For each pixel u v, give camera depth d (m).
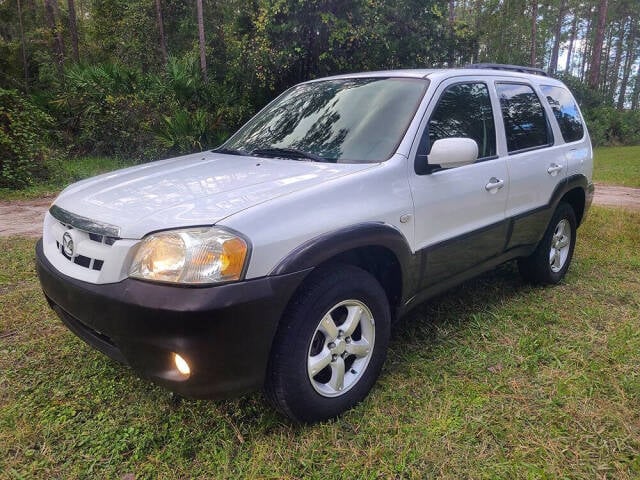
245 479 2.15
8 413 2.52
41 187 8.88
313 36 11.79
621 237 6.06
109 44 22.02
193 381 2.09
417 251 2.86
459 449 2.32
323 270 2.41
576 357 3.14
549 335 3.44
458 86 3.33
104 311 2.15
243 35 12.51
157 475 2.18
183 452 2.30
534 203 3.87
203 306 1.99
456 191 3.08
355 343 2.60
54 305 2.71
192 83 11.98
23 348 3.14
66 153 11.21
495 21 32.66
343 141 3.03
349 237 2.39
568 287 4.40
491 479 2.15
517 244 3.81
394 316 2.94
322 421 2.50
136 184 2.67
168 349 2.04
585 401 2.68
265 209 2.21
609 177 13.02
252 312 2.09
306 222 2.29
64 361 3.02
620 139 27.31
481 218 3.34
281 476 2.17
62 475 2.16
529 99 4.02
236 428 2.45
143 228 2.16
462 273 3.34
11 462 2.22
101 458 2.25
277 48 11.71
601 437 2.41
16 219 6.68
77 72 12.64
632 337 3.41
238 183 2.55
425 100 3.05
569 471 2.20
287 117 3.54
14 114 8.83
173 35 21.08
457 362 3.07
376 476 2.17
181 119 10.79
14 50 18.73
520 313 3.80
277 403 2.36
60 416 2.51
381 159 2.81
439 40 12.91
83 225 2.34
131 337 2.10
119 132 11.92
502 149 3.56
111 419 2.50
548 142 4.12
